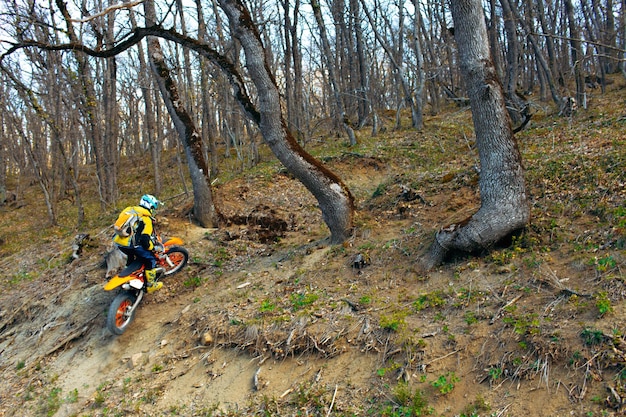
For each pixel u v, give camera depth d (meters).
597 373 3.88
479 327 4.83
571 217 6.26
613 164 7.20
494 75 6.11
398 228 8.07
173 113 10.44
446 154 14.48
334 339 5.39
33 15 10.48
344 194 8.15
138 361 6.59
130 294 7.13
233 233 9.86
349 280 6.82
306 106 24.72
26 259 12.11
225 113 23.58
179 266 8.38
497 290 5.32
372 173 13.98
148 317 7.53
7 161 37.25
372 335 5.26
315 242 8.76
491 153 6.07
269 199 11.86
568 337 4.23
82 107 17.75
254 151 19.14
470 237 6.04
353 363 5.08
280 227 10.17
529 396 4.00
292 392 5.07
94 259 9.77
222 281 8.02
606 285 4.69
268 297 6.93
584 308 4.48
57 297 8.66
